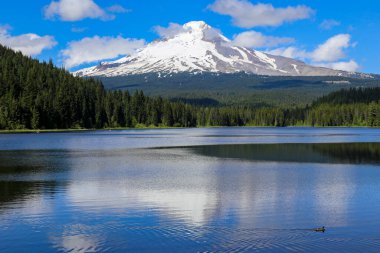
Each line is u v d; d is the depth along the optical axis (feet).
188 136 469.57
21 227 84.02
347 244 73.61
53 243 74.38
